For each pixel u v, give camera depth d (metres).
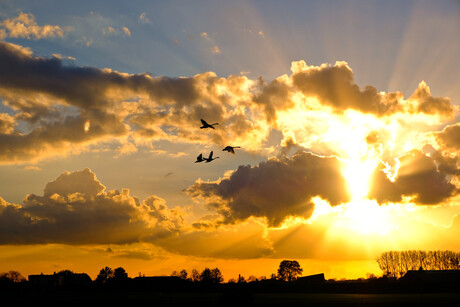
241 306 76.12
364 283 184.50
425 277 192.12
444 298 115.12
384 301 104.38
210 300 116.38
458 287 169.25
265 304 97.69
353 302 102.31
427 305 89.44
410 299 111.19
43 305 104.25
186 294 174.00
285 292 180.88
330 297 131.75
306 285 195.00
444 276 190.00
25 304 107.62
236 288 77.75
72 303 110.06
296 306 91.12
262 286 194.00
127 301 116.88
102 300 124.50
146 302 110.38
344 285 183.88
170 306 94.94
